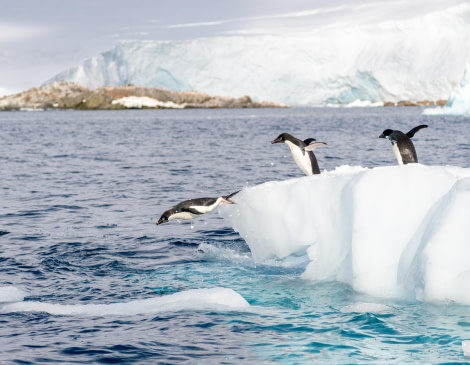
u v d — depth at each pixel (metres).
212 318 9.13
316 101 190.88
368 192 10.55
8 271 11.98
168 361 7.58
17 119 136.25
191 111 188.88
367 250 10.23
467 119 88.75
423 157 36.31
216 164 35.12
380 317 9.00
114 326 8.85
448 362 7.37
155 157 40.62
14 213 18.83
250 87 193.62
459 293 9.16
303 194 11.70
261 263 12.72
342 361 7.48
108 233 15.74
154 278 11.62
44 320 9.11
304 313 9.37
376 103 182.50
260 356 7.70
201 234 15.54
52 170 32.72
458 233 9.32
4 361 7.54
